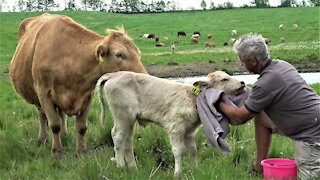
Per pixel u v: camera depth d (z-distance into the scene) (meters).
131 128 4.55
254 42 3.92
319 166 3.87
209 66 22.56
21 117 7.16
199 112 4.11
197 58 24.66
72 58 5.31
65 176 4.29
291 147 4.86
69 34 5.42
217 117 4.05
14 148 5.17
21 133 6.01
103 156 4.74
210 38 39.69
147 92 4.46
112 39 5.16
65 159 4.96
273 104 3.95
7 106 8.13
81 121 5.45
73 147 5.67
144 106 4.48
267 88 3.88
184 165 4.50
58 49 5.37
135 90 4.50
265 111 4.07
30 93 5.89
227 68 21.75
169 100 4.32
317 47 27.27
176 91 4.33
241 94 4.22
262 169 4.32
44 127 5.87
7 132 5.93
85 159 4.72
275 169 3.93
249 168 4.42
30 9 93.94
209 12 68.69
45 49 5.41
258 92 3.91
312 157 3.88
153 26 50.97
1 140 5.54
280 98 3.90
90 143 5.66
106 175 4.18
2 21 51.41
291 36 37.53
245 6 80.94
